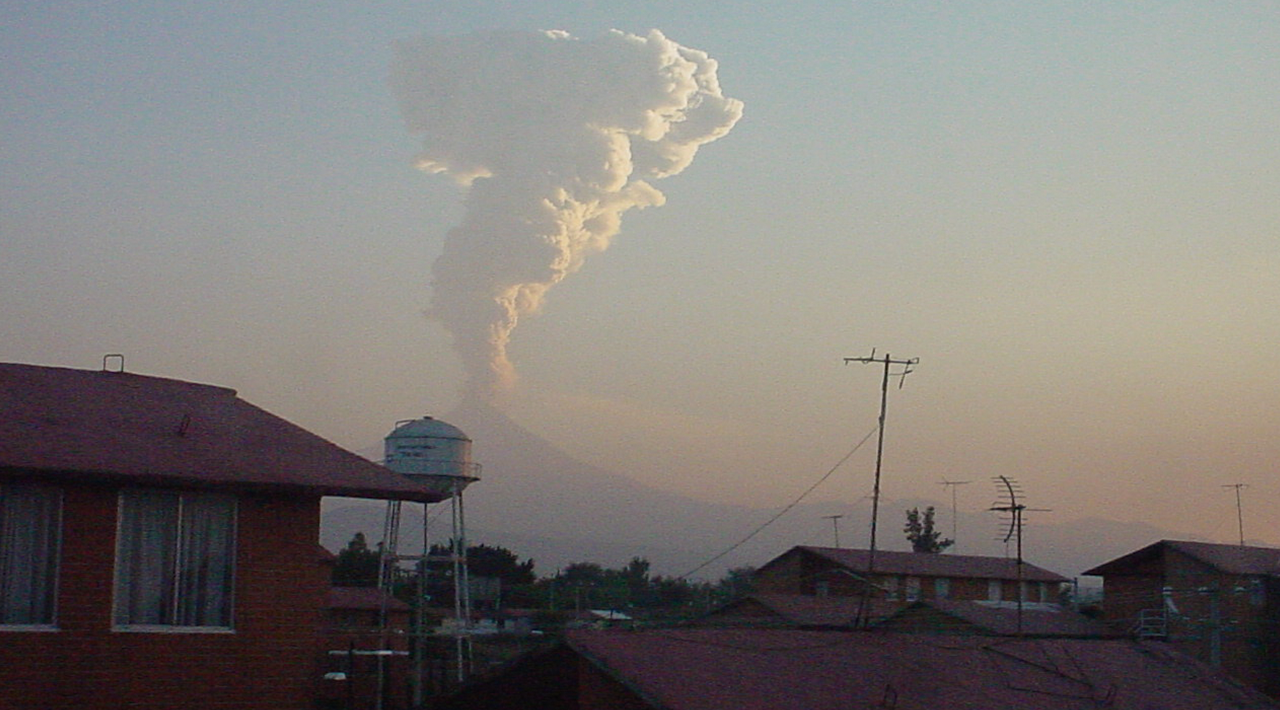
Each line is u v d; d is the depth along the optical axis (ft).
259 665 66.28
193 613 65.21
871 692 56.08
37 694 60.23
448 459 123.75
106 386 73.82
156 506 65.05
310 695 67.77
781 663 57.36
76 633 61.57
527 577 260.01
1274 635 168.55
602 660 52.26
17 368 72.69
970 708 56.65
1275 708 68.08
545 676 55.42
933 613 158.81
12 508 61.16
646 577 301.43
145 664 63.16
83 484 62.54
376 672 127.85
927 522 298.76
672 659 54.34
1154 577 185.47
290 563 68.13
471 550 258.37
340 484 68.85
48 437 64.08
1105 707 61.16
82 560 62.28
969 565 224.53
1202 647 171.32
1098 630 176.96
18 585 60.75
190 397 76.48
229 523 67.00
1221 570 175.11
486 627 183.21
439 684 130.72
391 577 130.72
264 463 68.85
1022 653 67.31
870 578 88.12
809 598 178.70
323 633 105.09
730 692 51.80
